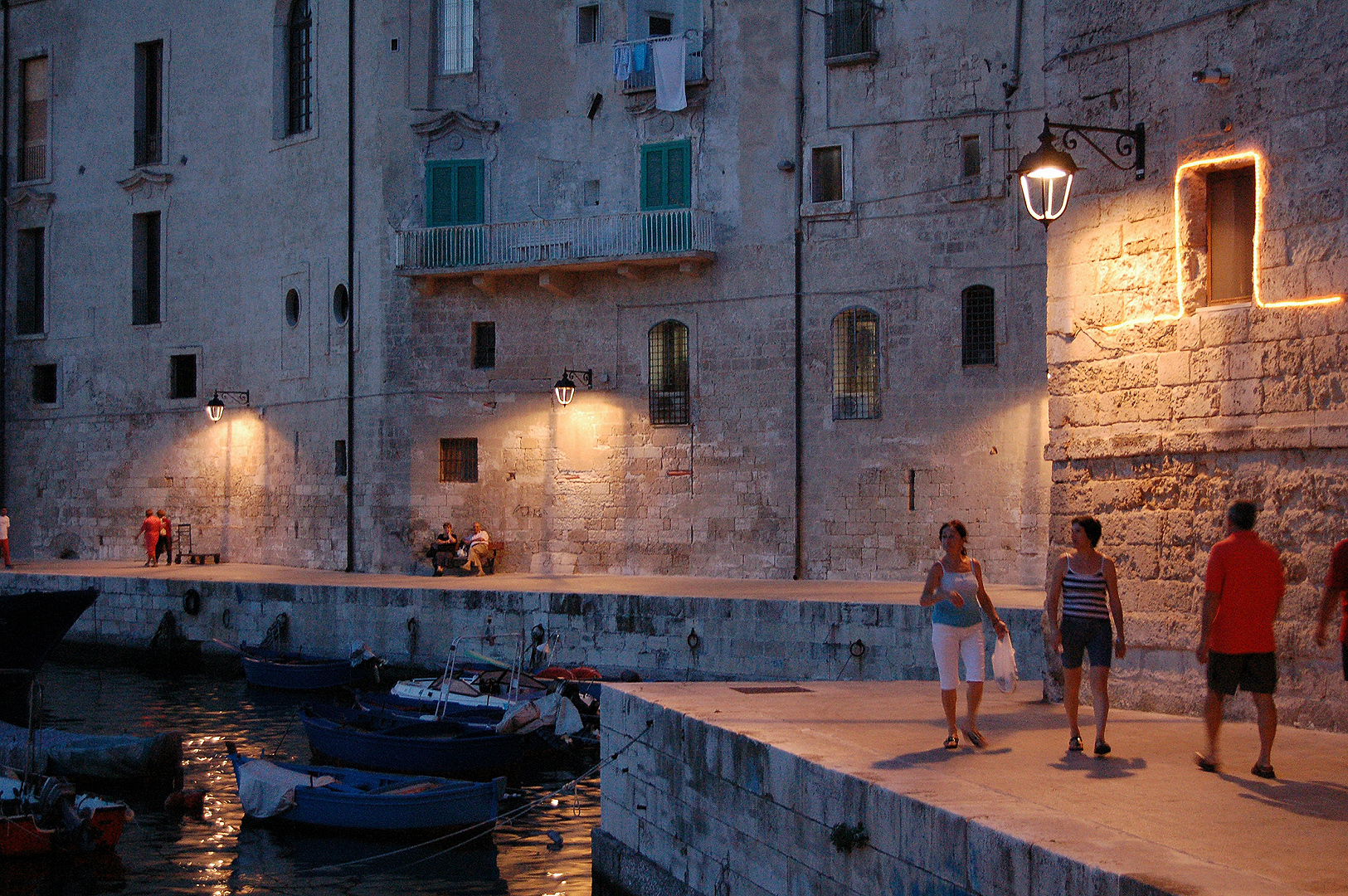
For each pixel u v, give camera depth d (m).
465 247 35.41
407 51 36.47
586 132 35.06
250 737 25.09
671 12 34.50
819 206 32.09
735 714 12.74
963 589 11.10
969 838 8.24
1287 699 11.71
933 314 30.91
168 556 40.94
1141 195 13.22
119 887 16.30
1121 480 13.30
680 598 26.81
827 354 32.06
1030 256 29.83
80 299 44.69
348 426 37.31
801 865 10.41
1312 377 11.52
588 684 25.06
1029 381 29.80
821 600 25.55
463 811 18.00
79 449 44.62
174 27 42.56
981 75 30.41
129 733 25.52
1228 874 7.02
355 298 37.28
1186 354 12.66
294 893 15.99
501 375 35.69
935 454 30.83
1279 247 11.89
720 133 33.41
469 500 35.78
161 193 42.84
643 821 13.73
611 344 34.62
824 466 32.06
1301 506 11.55
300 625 32.41
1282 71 11.95
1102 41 13.67
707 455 33.41
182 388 42.62
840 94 32.03
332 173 38.09
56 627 24.95
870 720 12.43
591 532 34.69
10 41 46.38
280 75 39.78
